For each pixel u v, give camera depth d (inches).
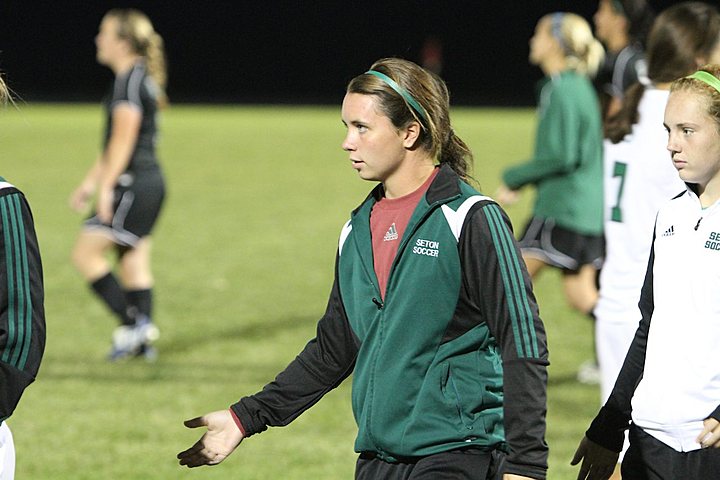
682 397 405.4
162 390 943.0
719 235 404.2
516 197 956.6
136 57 1029.2
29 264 370.9
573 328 1197.1
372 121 399.9
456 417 396.8
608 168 577.3
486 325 397.7
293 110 4827.8
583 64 930.1
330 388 440.5
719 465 404.5
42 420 855.1
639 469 420.2
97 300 1323.8
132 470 737.6
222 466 749.9
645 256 562.6
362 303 409.7
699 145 398.6
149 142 1039.6
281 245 1721.2
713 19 544.1
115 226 1028.5
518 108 4886.8
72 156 2952.8
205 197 2267.5
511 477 377.7
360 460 423.2
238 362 1040.2
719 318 402.6
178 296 1346.0
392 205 411.5
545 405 380.8
